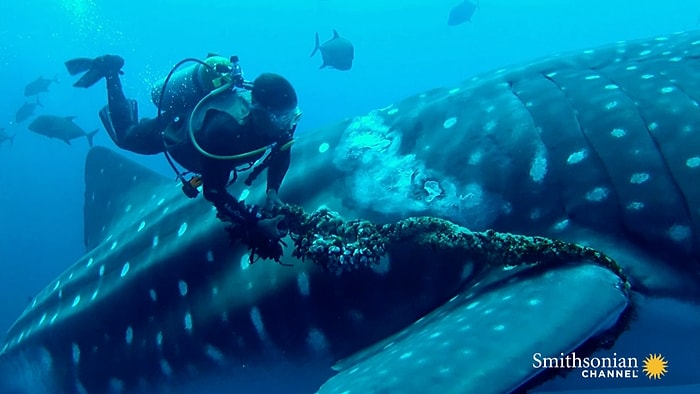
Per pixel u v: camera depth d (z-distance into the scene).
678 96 3.12
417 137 3.84
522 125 3.44
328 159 4.07
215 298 4.17
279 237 3.04
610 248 2.96
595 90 3.40
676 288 2.83
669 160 2.94
